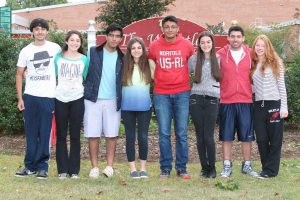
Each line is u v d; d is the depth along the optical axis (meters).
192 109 7.41
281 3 35.69
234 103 7.53
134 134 7.46
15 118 11.24
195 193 6.56
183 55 7.30
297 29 18.64
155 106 7.46
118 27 7.24
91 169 7.75
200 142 7.50
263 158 7.64
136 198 6.26
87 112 7.33
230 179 7.24
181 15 36.50
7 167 8.12
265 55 7.42
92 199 6.16
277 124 7.48
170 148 7.55
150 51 7.37
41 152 7.30
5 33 11.92
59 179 7.26
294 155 9.55
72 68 7.18
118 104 7.32
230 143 7.69
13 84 11.28
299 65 11.95
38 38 7.19
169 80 7.30
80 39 7.25
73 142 7.38
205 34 7.27
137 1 19.80
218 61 7.46
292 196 6.47
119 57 7.36
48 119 7.23
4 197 6.17
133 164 7.51
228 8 36.19
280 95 7.46
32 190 6.55
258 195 6.49
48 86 7.18
